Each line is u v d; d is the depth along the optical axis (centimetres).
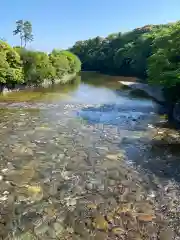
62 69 5288
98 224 901
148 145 1658
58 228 880
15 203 1005
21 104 2805
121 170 1301
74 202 1021
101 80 5922
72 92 3938
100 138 1778
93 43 10431
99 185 1148
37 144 1612
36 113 2442
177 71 2166
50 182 1161
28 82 4100
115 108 2853
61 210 972
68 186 1132
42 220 916
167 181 1202
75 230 873
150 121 2267
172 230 882
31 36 9394
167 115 2452
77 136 1805
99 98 3497
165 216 951
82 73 8112
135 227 891
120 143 1688
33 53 4125
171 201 1041
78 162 1373
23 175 1214
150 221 922
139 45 6406
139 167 1341
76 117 2366
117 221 918
